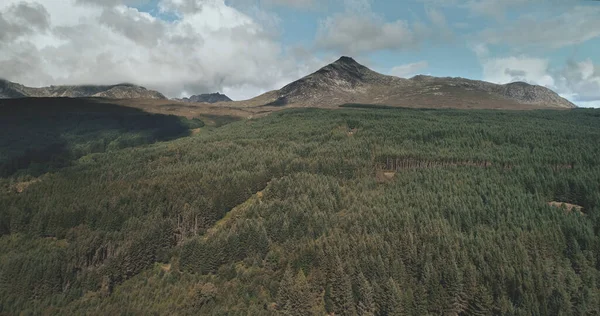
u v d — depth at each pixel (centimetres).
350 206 16000
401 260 11806
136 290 13575
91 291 13788
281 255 13450
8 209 18238
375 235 13088
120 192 19262
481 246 12150
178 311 12131
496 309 10200
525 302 10000
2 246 16300
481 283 10819
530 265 11262
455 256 11719
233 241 14338
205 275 13888
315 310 11262
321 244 13075
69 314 12581
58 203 18625
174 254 15562
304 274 12488
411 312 10544
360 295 10962
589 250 11900
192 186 19262
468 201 15312
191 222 16912
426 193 16388
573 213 14088
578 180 16425
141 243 15038
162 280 13838
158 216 17062
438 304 10575
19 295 13338
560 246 12162
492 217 14238
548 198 16200
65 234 16950
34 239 16800
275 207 16338
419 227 13612
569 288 10525
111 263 14188
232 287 12712
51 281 13675
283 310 11319
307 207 15900
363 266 11744
